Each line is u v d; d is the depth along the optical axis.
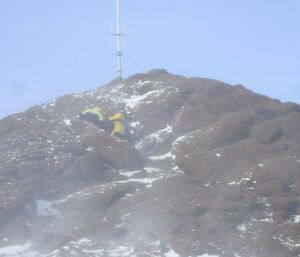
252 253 28.84
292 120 34.28
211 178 32.59
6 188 31.95
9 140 34.41
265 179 31.41
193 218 30.38
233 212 30.47
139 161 34.44
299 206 30.91
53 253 29.67
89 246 29.64
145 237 30.14
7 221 31.12
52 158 33.66
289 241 29.22
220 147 33.59
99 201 32.03
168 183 32.00
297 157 32.56
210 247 29.11
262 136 33.19
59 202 32.78
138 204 31.47
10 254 29.72
